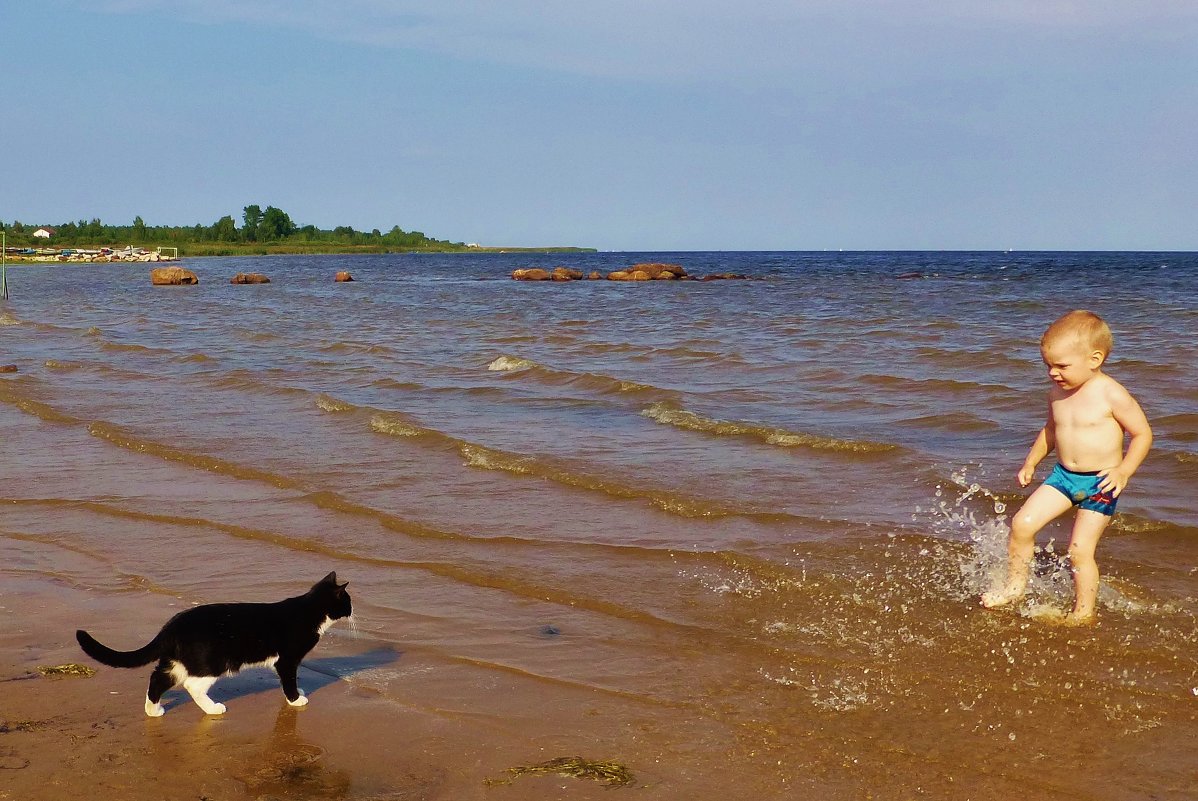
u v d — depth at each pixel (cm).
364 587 672
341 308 3662
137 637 578
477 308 3559
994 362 1700
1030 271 7394
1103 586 643
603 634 588
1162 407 1210
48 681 519
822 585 659
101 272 8669
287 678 489
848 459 1004
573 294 4578
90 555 743
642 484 912
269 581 681
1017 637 569
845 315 2906
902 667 533
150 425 1232
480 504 866
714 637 580
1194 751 436
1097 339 589
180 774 421
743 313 3072
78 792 404
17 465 1034
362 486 928
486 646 572
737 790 409
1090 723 465
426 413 1307
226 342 2333
